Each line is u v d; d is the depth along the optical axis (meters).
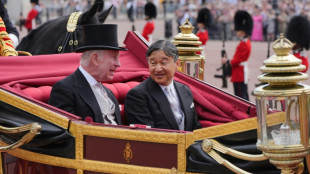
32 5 69.81
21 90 16.61
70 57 18.78
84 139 14.66
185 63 21.91
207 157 13.19
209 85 18.88
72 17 22.56
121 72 19.19
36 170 15.58
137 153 14.05
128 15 105.12
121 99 18.44
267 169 12.93
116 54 16.59
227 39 87.62
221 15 89.00
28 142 15.18
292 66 12.03
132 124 15.84
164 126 17.02
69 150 14.84
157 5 115.94
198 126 17.91
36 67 18.03
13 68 17.67
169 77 17.14
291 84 12.11
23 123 15.31
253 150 12.91
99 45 16.31
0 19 20.14
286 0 85.38
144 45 20.30
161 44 17.02
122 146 14.23
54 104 16.16
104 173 14.42
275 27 84.62
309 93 12.03
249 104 17.83
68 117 15.02
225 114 18.06
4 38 19.92
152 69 17.08
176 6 112.12
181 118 17.53
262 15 85.38
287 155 11.98
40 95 16.83
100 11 25.41
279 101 12.44
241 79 42.19
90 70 16.48
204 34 55.56
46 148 15.18
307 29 35.00
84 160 14.62
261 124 12.23
